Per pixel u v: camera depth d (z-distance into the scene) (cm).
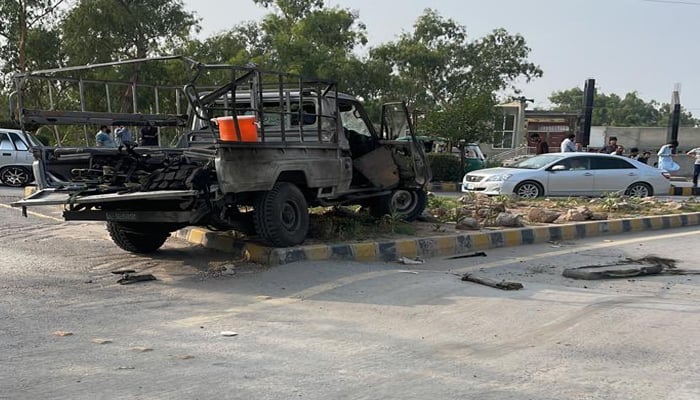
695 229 1197
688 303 602
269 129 795
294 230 771
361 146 998
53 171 746
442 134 2409
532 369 428
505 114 4106
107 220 727
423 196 1067
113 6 2969
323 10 3656
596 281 712
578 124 4238
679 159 3572
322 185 814
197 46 3256
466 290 638
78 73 2141
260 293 629
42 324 516
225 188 670
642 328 517
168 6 3234
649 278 734
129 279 670
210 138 904
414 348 472
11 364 423
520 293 631
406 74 4216
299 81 777
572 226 1055
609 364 438
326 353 459
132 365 427
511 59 4653
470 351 466
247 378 407
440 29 4556
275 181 734
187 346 470
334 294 623
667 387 396
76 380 397
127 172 776
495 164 2702
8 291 616
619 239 1051
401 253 835
